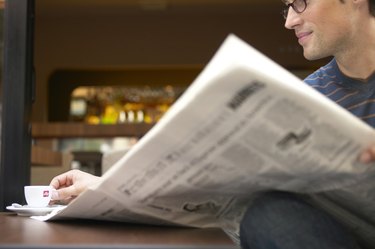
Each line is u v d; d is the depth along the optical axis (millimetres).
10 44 1286
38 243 490
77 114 6035
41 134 3609
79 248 469
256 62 514
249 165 632
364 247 943
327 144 601
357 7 1059
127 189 667
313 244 705
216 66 506
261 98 524
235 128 560
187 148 584
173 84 5914
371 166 648
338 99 1135
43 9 5438
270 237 703
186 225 776
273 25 5609
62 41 5727
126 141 5109
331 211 832
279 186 710
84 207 721
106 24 5734
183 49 5691
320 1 1061
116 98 6188
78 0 5172
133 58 5723
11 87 1282
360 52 1088
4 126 1278
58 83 5895
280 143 591
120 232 644
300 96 529
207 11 5586
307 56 1126
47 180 2080
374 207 794
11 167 1271
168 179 648
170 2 5277
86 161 3371
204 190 696
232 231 841
